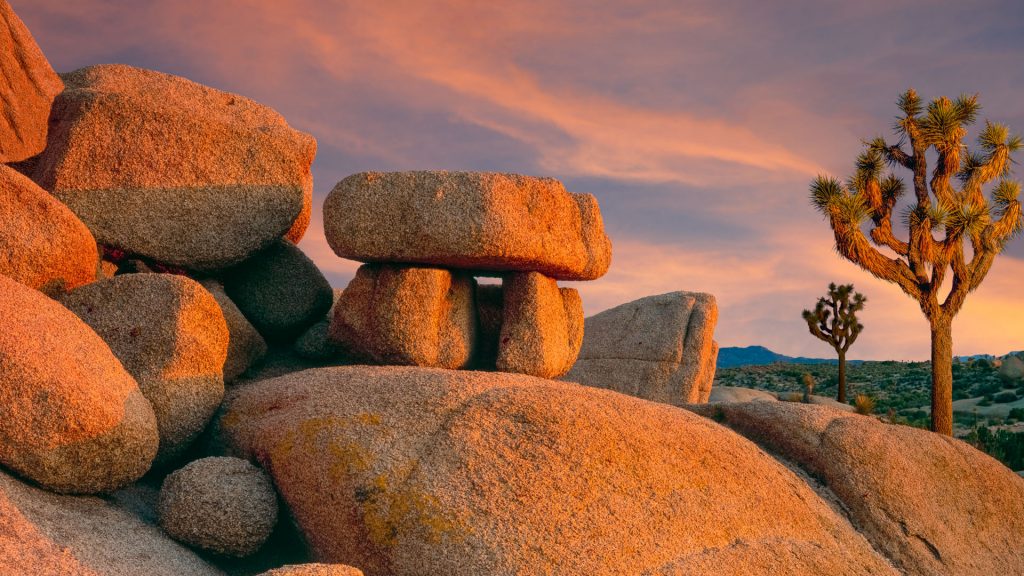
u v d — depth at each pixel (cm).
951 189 1638
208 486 617
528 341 882
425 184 823
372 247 838
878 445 852
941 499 837
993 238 1627
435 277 860
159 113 913
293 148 980
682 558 563
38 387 560
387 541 557
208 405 732
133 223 893
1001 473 909
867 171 1652
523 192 840
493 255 819
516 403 648
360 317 887
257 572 625
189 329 720
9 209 722
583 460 604
